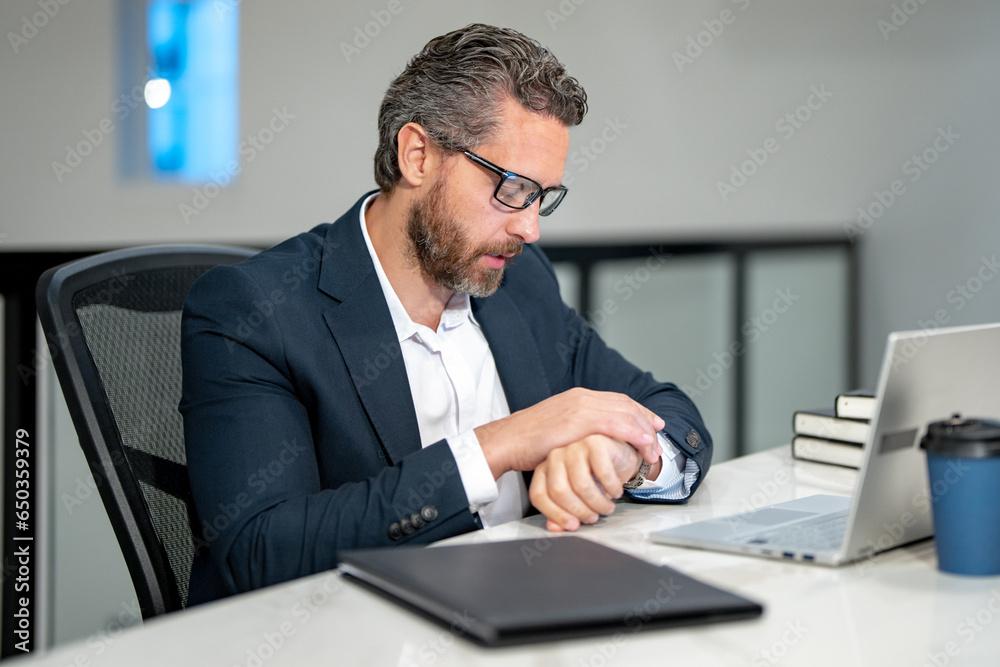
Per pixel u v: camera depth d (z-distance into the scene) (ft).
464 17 11.04
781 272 12.25
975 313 12.14
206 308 3.52
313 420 3.61
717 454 11.82
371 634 2.07
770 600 2.29
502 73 3.62
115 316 3.65
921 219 12.42
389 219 3.98
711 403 11.67
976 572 2.46
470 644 2.00
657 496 3.41
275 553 2.97
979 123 11.85
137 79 11.54
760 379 12.16
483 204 3.71
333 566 2.97
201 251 4.14
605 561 2.43
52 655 2.00
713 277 11.50
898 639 2.04
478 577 2.27
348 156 11.05
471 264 3.81
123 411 3.51
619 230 11.86
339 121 11.04
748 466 4.05
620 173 11.78
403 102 3.83
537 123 3.65
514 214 3.74
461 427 4.11
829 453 4.04
